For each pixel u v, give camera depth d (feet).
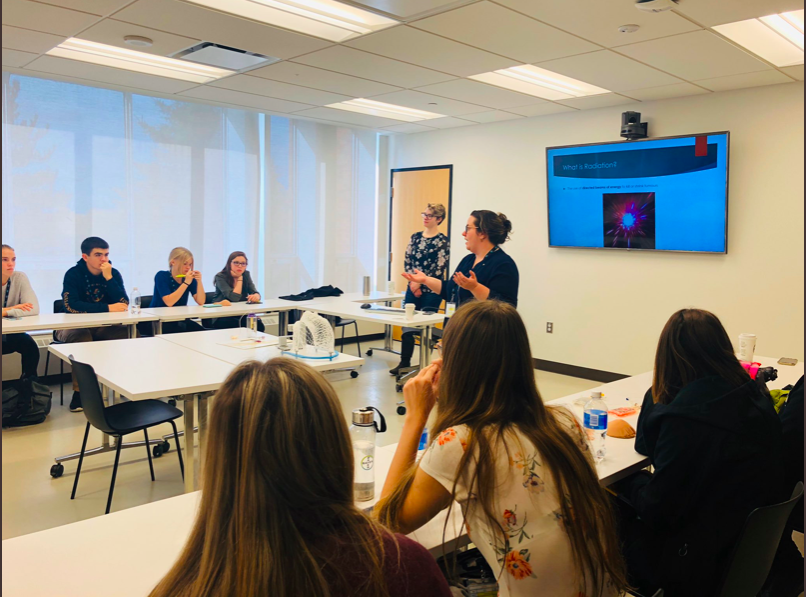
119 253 19.11
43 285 17.70
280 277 23.20
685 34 11.71
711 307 16.87
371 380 19.08
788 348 15.57
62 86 17.51
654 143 17.26
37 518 9.69
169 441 13.20
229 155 21.29
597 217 18.84
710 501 5.38
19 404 13.99
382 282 26.61
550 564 3.79
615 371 19.06
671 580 5.46
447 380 4.25
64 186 17.83
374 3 10.57
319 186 23.95
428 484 4.01
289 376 2.59
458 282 11.30
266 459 2.41
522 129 20.97
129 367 10.35
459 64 14.29
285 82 16.56
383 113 21.07
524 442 3.91
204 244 20.99
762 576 5.47
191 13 11.32
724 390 5.61
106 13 11.34
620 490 6.95
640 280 18.31
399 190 25.32
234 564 2.32
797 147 15.11
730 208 16.34
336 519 2.51
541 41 12.37
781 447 5.67
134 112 19.01
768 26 11.48
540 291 20.81
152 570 4.09
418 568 2.59
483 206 22.39
